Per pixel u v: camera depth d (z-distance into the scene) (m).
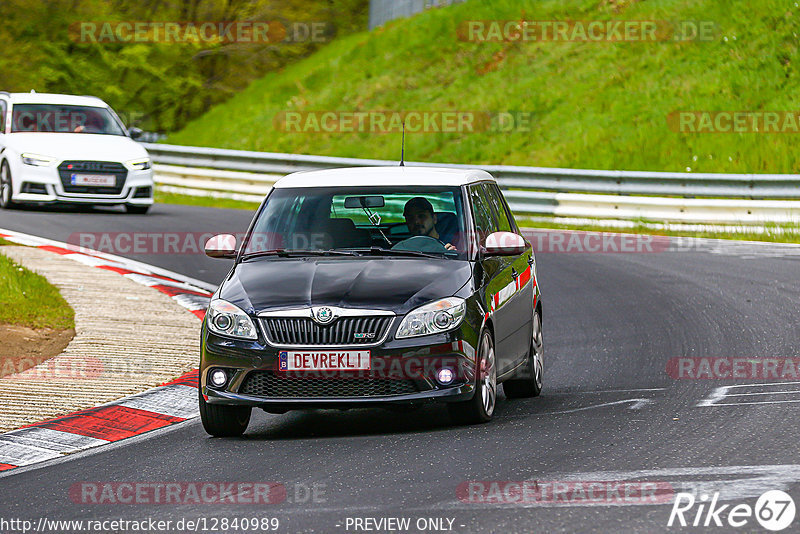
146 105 133.50
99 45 129.50
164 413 30.92
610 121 101.88
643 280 54.12
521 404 31.27
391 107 117.25
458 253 29.59
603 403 30.20
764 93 99.06
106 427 29.28
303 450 25.80
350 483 22.28
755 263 58.44
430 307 27.08
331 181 31.59
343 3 151.12
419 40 127.12
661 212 76.50
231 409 27.72
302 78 131.12
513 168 84.06
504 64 118.00
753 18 108.50
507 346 30.28
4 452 26.81
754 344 38.38
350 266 28.69
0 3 126.81
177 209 83.19
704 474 21.61
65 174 73.62
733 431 25.47
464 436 26.45
